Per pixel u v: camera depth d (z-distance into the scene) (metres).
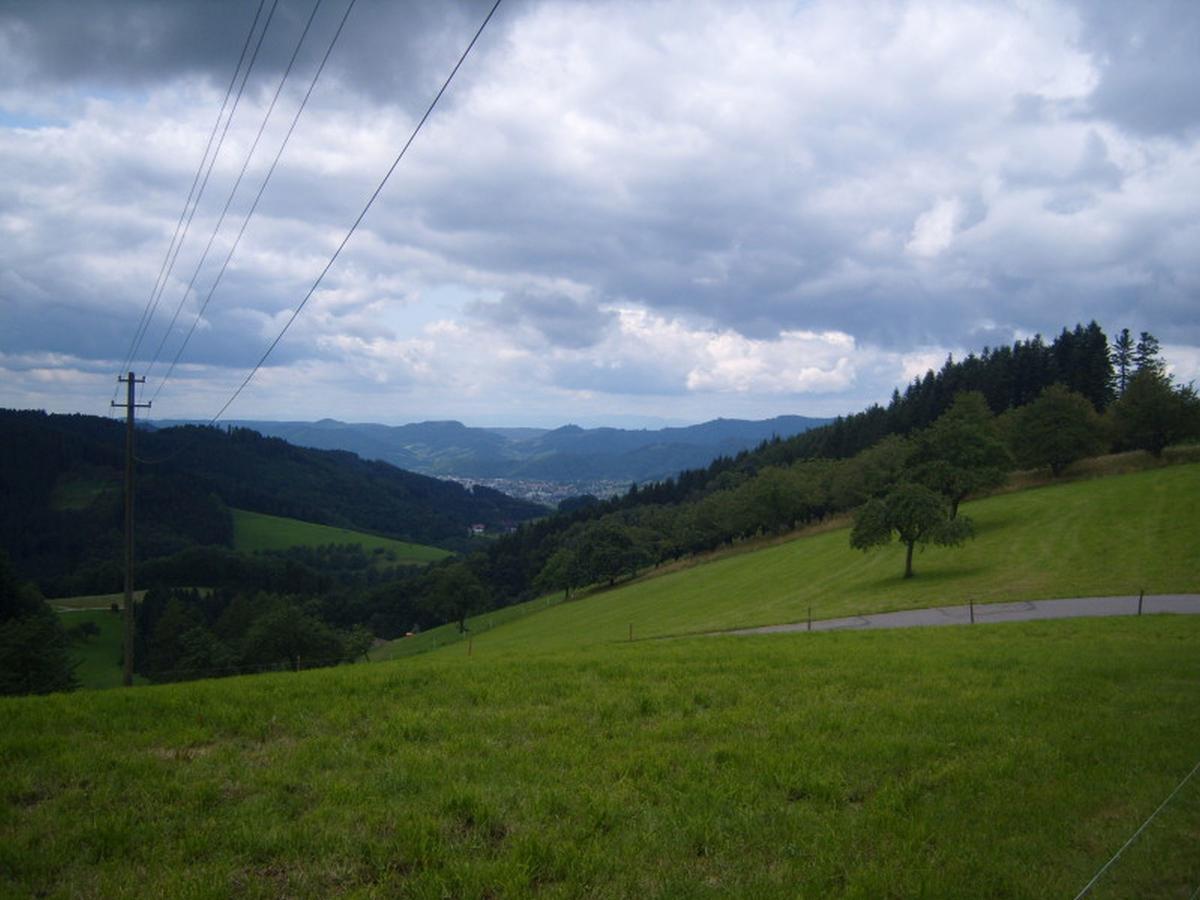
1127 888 6.83
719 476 188.88
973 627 31.62
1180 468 94.12
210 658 73.56
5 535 125.31
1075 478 101.69
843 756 10.52
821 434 190.00
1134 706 13.66
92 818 8.29
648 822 8.21
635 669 17.52
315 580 141.38
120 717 12.51
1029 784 9.48
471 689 14.88
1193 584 49.19
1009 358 154.00
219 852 7.50
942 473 83.38
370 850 7.48
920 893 6.62
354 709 13.22
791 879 6.95
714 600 77.94
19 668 52.50
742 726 12.21
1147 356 150.25
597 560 126.62
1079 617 35.00
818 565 87.75
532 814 8.39
